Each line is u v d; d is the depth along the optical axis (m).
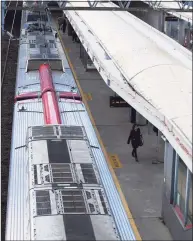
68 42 33.56
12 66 27.36
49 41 23.55
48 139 10.72
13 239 7.88
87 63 25.41
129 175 13.98
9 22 41.25
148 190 13.10
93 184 8.79
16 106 14.65
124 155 15.33
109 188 9.62
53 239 7.15
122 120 18.34
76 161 9.67
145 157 15.19
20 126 12.88
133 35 17.38
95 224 7.58
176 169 10.58
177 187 10.60
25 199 8.99
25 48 22.38
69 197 8.30
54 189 8.53
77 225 7.53
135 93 12.14
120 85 12.99
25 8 13.92
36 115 13.75
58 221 7.62
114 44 16.61
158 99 10.97
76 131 11.23
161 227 11.32
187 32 28.83
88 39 18.81
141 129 17.36
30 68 18.84
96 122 18.16
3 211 12.16
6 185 13.65
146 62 13.55
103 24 20.42
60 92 15.78
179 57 14.19
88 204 8.12
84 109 14.57
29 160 9.75
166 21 31.41
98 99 20.84
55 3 36.84
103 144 16.17
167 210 11.20
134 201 12.50
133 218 11.70
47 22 30.91
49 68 18.27
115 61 14.98
